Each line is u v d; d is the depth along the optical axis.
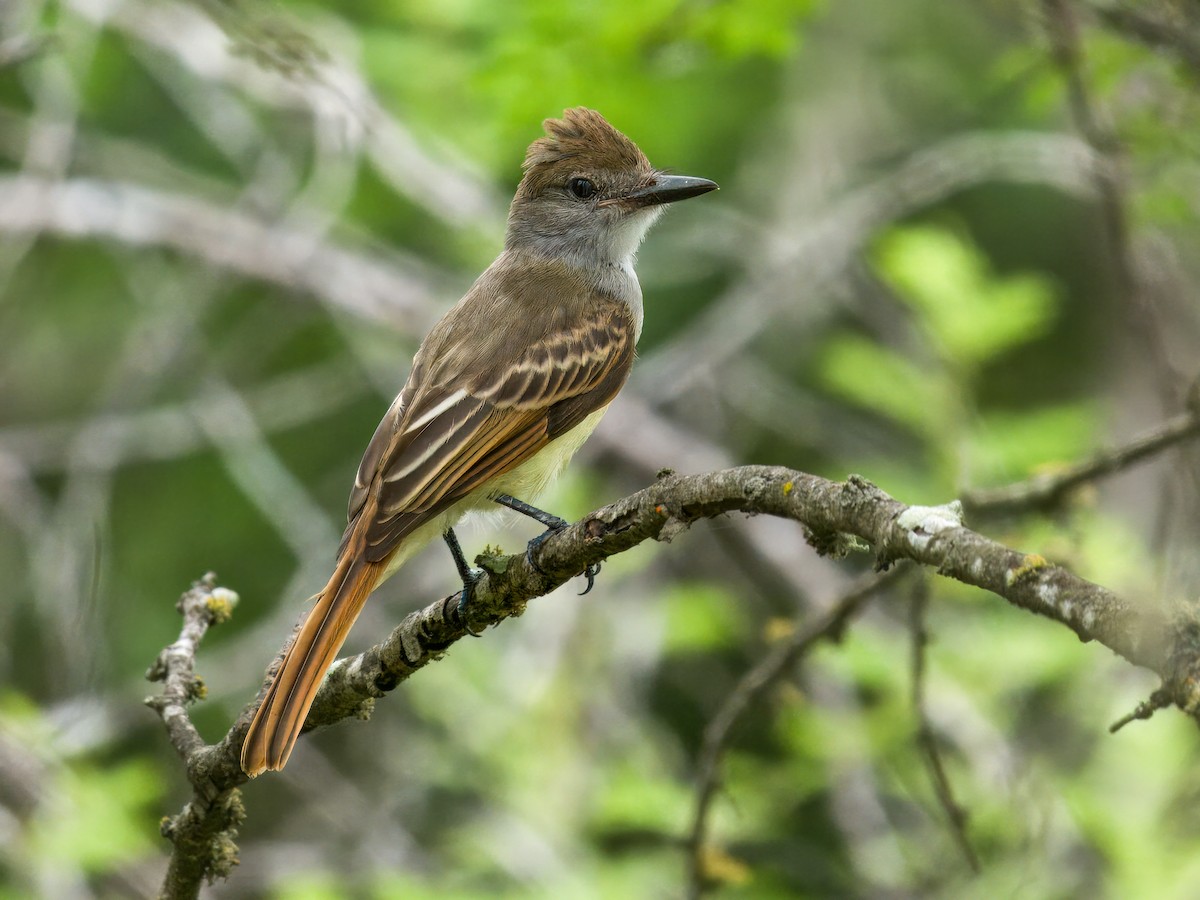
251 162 15.60
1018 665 10.41
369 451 8.20
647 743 11.84
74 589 12.70
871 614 12.16
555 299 9.16
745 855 10.95
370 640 13.13
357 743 14.02
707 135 15.09
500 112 12.38
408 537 8.27
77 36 13.65
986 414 13.52
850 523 4.88
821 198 14.95
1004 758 10.19
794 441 14.93
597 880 10.61
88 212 14.20
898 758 10.75
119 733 13.02
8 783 11.14
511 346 8.70
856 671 10.73
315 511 13.40
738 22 11.27
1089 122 9.65
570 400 8.85
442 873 11.26
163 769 13.59
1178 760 9.69
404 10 14.51
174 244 14.34
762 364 15.08
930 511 4.69
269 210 14.56
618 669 12.52
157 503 15.23
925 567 5.17
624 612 12.80
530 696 11.68
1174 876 9.19
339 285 14.48
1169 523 8.59
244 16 9.94
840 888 11.55
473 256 14.46
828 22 15.17
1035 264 15.44
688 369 14.07
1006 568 4.29
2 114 15.32
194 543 15.08
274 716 6.36
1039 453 11.32
